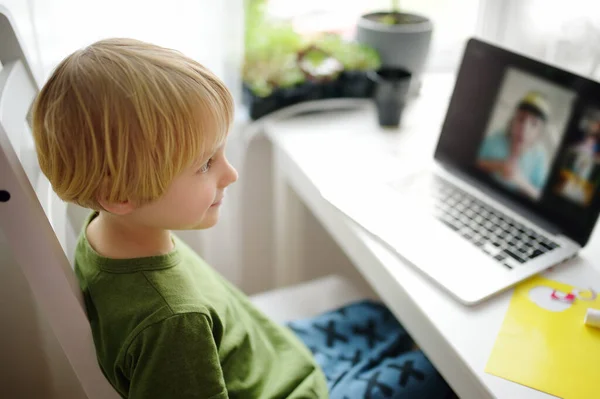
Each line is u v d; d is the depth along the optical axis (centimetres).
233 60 116
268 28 125
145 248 71
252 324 86
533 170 94
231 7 110
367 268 92
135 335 64
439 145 108
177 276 70
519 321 77
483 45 100
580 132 87
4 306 104
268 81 124
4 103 68
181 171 64
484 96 101
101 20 106
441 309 79
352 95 130
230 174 71
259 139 131
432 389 92
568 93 89
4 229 62
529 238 90
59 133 60
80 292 68
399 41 124
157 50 64
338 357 100
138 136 59
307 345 102
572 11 119
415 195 101
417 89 133
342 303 116
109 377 70
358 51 127
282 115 125
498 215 96
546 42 126
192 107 61
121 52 61
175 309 66
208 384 67
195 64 65
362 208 97
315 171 107
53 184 64
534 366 71
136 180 61
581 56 121
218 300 77
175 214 67
